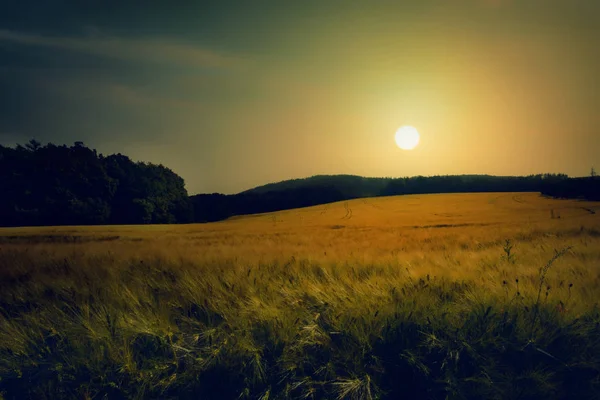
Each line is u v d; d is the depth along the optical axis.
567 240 13.69
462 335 3.96
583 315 4.39
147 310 4.65
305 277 6.11
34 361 3.80
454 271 6.59
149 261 8.79
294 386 3.53
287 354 3.82
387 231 31.67
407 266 7.11
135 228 49.91
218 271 6.72
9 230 44.81
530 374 3.53
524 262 7.63
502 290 5.16
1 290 6.07
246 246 14.30
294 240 20.50
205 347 3.95
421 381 3.65
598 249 9.72
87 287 5.84
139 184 81.06
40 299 5.49
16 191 69.62
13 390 3.53
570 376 3.65
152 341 4.06
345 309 4.52
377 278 5.87
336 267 7.21
